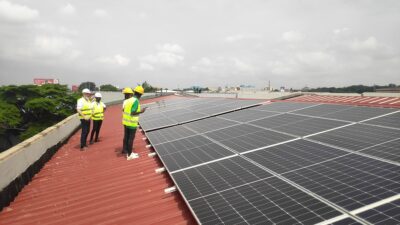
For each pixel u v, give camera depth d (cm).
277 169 536
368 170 456
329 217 352
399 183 395
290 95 4825
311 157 564
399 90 5625
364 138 610
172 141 966
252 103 1538
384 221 319
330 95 4606
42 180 920
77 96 5969
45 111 5062
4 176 736
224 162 639
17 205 738
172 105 2436
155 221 536
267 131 842
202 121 1280
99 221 582
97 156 1134
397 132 605
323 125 783
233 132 920
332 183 437
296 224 354
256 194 457
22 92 5203
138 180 780
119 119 2412
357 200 375
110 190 742
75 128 1859
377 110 841
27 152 927
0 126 4497
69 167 1034
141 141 1255
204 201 470
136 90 978
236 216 404
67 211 660
